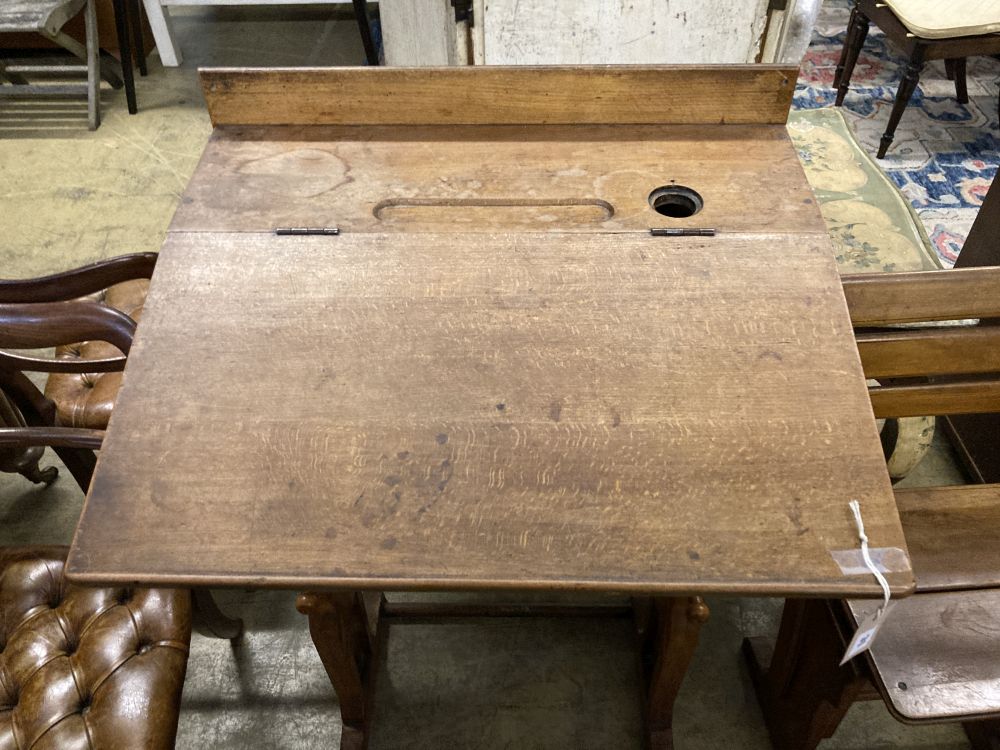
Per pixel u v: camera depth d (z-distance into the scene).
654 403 0.96
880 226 1.89
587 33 1.85
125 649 1.15
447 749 1.56
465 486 0.89
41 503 1.95
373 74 1.27
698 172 1.24
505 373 0.98
